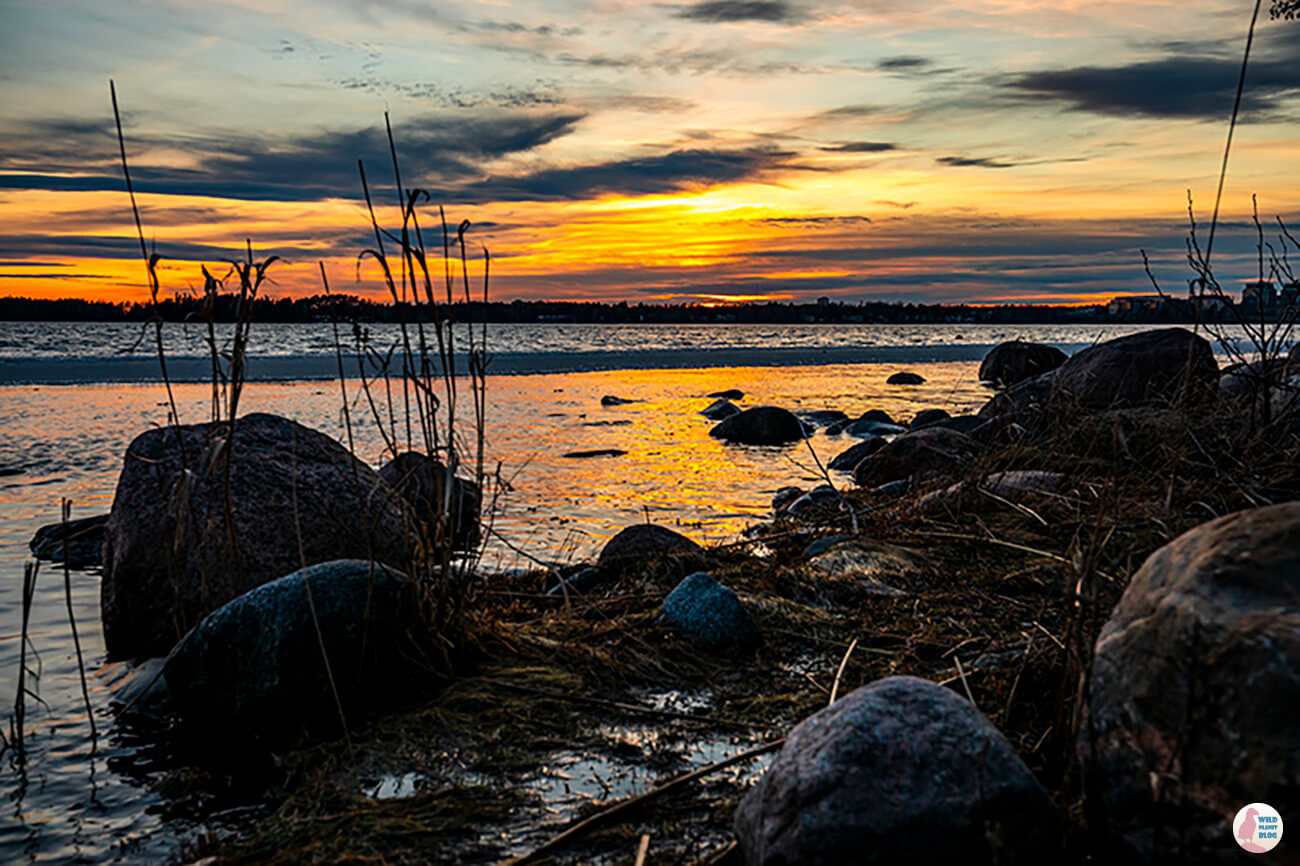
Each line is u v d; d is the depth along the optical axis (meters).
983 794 2.27
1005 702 3.63
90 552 6.96
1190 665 2.15
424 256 4.24
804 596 5.42
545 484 10.49
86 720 4.12
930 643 4.48
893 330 121.75
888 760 2.35
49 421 14.95
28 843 3.07
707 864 2.71
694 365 36.38
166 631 4.89
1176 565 2.42
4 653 4.93
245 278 4.27
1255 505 5.36
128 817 3.26
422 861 2.81
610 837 2.91
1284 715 1.96
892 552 6.07
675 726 3.73
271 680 3.82
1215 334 6.68
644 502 9.55
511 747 3.54
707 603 4.71
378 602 4.06
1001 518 6.74
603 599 5.32
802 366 36.81
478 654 4.39
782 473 11.79
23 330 60.19
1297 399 6.61
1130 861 2.24
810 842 2.28
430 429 4.48
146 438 5.61
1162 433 6.77
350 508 5.45
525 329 94.81
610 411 18.73
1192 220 6.37
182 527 4.44
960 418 12.74
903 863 2.22
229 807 3.32
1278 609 2.09
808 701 3.95
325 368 28.38
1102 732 2.39
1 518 8.27
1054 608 4.83
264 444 5.74
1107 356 10.62
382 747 3.56
